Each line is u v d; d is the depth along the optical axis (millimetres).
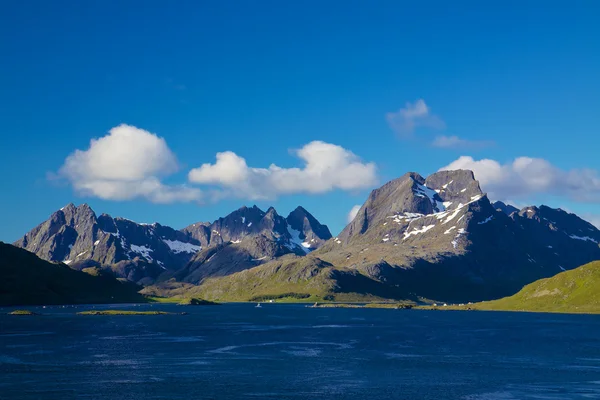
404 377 137375
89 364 154000
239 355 174375
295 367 151125
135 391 120062
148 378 134000
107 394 117188
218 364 155625
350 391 121562
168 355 173000
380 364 157375
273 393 119250
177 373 140750
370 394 118875
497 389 124000
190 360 162750
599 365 157250
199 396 116250
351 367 151875
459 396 117625
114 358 165625
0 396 115125
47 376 135750
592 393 120250
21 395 116000
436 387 126000
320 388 124312
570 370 148500
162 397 115125
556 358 171125
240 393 119062
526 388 125125
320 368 149875
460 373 143375
